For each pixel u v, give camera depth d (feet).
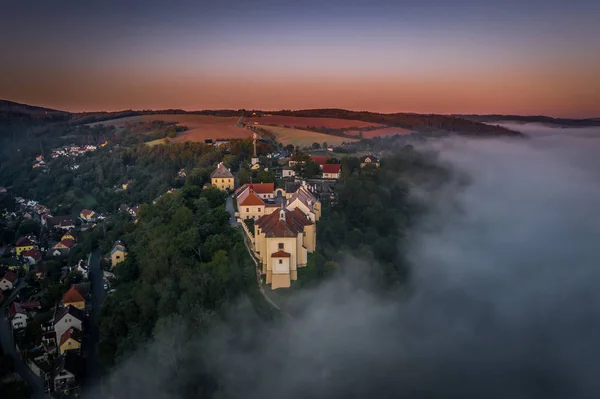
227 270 484.74
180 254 522.88
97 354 525.34
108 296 579.89
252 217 613.93
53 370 521.24
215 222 582.76
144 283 513.04
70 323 584.81
